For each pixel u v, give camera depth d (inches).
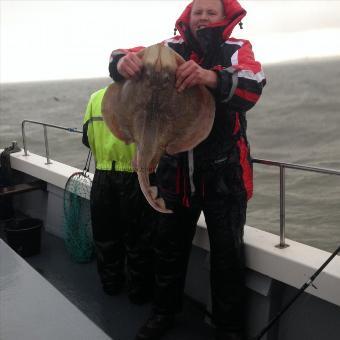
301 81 3860.7
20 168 217.2
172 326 123.2
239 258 107.6
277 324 115.3
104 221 136.5
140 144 88.9
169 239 112.1
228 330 110.7
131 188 127.2
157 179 108.2
